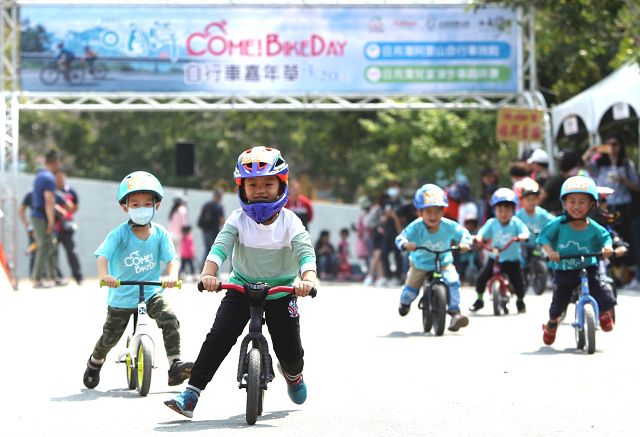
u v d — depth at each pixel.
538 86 55.62
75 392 19.59
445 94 51.28
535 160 41.97
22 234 62.72
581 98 46.09
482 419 16.52
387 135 80.19
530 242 37.34
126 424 16.48
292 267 16.86
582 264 23.56
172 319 19.17
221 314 16.41
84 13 50.94
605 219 30.19
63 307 35.88
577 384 19.52
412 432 15.59
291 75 51.09
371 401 18.14
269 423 16.31
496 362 22.30
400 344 25.42
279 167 16.08
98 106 50.56
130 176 19.28
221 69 51.06
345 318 31.61
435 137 73.31
